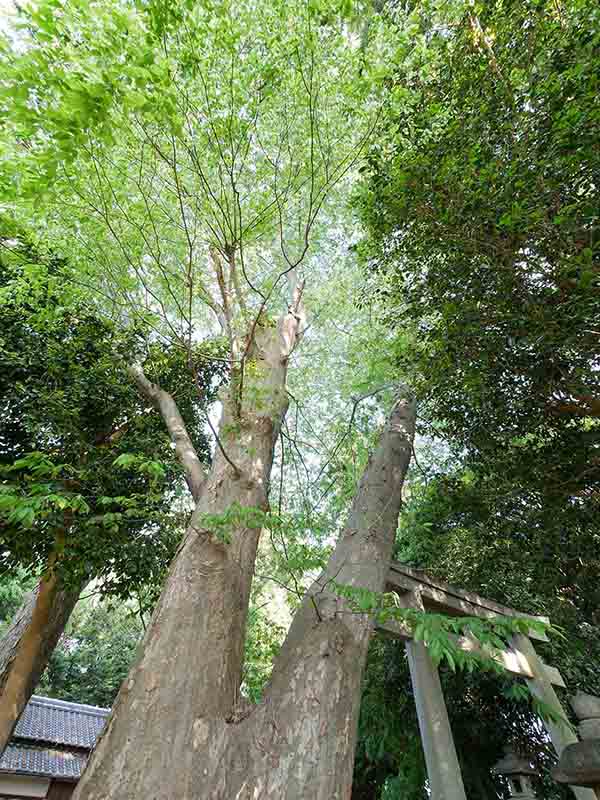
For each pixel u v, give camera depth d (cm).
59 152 255
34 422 476
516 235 357
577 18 344
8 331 499
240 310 493
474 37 432
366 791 804
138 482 553
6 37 228
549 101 339
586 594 559
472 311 393
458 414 521
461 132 396
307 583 381
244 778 216
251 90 379
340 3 366
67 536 461
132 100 251
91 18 246
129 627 1557
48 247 488
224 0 327
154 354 606
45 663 521
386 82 458
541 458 470
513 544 562
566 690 607
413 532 748
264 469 403
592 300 318
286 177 469
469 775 660
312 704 244
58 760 930
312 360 779
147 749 213
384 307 584
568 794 631
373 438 656
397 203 419
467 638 511
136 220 464
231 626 283
